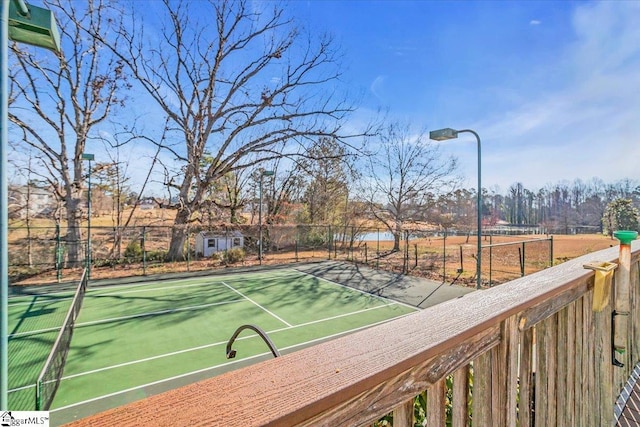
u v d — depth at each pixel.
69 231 12.89
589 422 1.56
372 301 8.23
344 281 10.52
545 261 10.35
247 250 16.34
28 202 13.22
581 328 1.51
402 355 0.68
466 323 0.86
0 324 0.64
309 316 7.05
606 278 1.53
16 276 10.87
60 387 4.05
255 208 20.05
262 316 7.02
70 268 12.12
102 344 5.42
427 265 13.21
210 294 8.84
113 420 0.47
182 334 5.91
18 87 12.59
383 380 0.63
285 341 5.66
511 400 1.03
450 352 0.83
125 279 10.68
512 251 11.82
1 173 0.66
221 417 0.49
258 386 0.57
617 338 1.72
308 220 20.16
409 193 18.23
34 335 5.89
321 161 17.84
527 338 1.16
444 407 0.82
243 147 15.57
